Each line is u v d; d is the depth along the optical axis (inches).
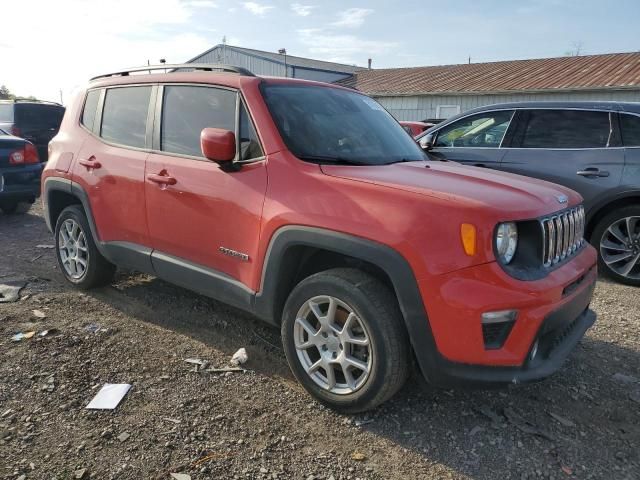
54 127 452.1
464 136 249.1
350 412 114.0
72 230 182.1
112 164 159.0
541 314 100.3
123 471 95.2
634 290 205.3
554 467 100.7
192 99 144.9
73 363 131.6
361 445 105.5
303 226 113.2
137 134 157.1
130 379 125.5
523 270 102.3
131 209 153.7
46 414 110.7
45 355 134.6
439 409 118.3
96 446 101.6
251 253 124.3
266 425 110.4
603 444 108.1
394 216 103.9
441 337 100.5
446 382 102.9
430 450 104.6
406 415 115.6
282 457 101.0
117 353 137.8
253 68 1264.8
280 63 1196.5
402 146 153.3
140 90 160.1
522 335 99.7
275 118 129.0
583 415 118.2
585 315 131.4
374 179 112.9
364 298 106.8
